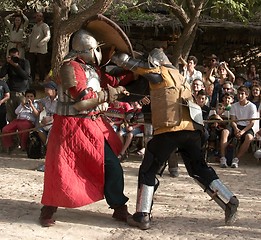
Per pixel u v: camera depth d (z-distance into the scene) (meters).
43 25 14.47
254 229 5.59
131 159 9.40
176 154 8.08
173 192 7.18
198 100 8.84
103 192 5.59
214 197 5.66
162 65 5.56
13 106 10.54
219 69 10.55
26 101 9.60
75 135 5.45
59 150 5.44
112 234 5.40
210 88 10.28
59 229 5.51
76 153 5.46
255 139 9.33
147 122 5.90
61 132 5.48
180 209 6.32
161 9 15.91
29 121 9.49
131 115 5.92
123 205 5.74
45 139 9.33
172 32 15.35
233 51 16.77
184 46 12.22
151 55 5.53
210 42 16.56
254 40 15.97
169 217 5.98
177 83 5.51
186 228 5.59
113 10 14.26
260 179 8.19
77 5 13.87
